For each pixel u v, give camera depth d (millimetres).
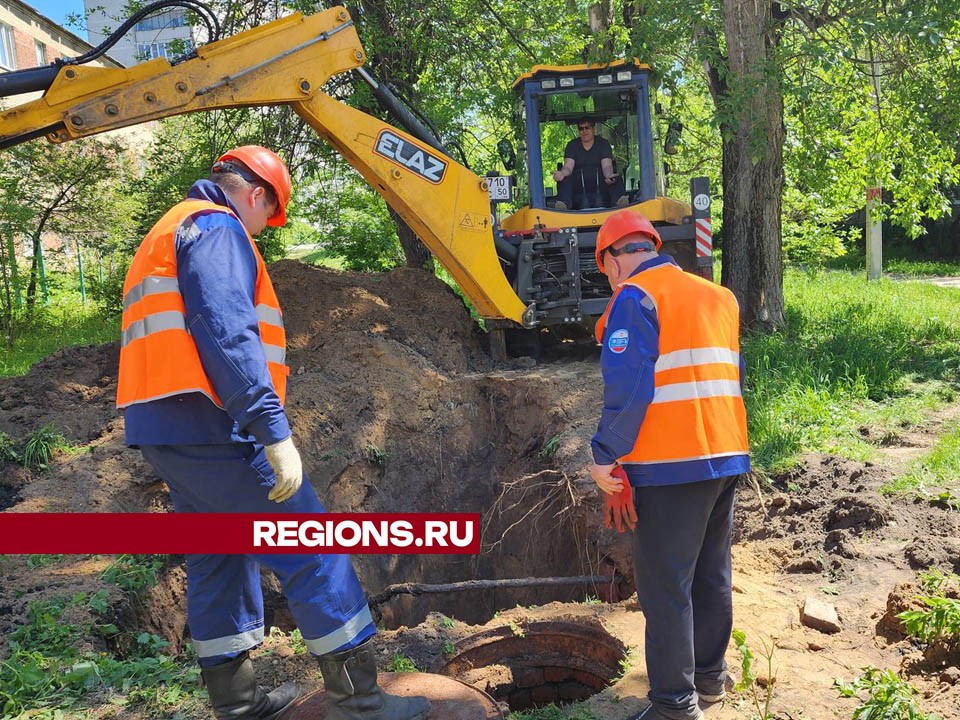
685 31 9406
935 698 3404
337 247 13930
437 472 7199
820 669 3775
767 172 10836
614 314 2977
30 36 25406
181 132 13859
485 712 3041
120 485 5457
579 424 6793
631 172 9250
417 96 11945
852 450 6684
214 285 2678
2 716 3307
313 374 7074
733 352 3119
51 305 17875
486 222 8000
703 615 3246
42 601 4160
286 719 3100
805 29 10938
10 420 6262
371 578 6324
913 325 11531
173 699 3482
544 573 6590
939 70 11078
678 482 2920
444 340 8258
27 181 15078
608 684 4098
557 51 12117
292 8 11203
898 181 12609
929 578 4258
